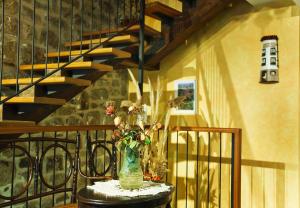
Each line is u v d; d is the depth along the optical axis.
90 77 3.40
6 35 3.55
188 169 4.54
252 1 3.98
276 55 3.87
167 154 4.46
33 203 3.68
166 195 2.17
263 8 4.09
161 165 3.77
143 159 3.64
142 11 3.78
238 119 4.20
